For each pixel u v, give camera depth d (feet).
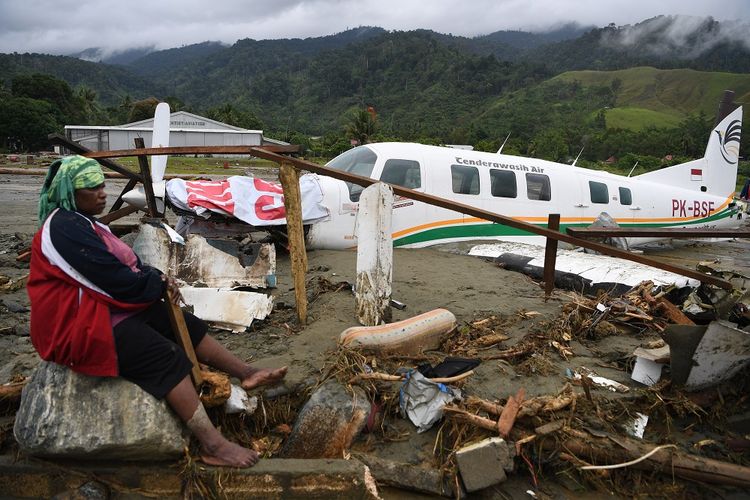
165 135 27.86
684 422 12.73
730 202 43.29
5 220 38.75
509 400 11.56
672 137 260.21
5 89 306.55
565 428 11.28
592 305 17.92
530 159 33.35
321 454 10.77
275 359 13.44
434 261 25.25
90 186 9.07
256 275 19.35
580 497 10.58
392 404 11.95
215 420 10.88
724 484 10.98
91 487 9.50
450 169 28.91
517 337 15.98
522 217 31.09
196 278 18.83
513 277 23.02
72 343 8.83
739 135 44.37
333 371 12.12
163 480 9.68
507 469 10.46
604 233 16.26
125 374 9.23
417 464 10.71
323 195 25.70
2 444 10.19
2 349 14.66
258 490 9.62
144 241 18.66
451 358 13.38
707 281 15.30
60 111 272.92
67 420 9.18
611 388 13.12
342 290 19.22
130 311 9.21
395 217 27.48
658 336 16.57
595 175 35.60
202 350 11.08
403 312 17.63
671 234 16.74
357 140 212.84
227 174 102.89
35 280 8.93
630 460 11.05
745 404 13.21
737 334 12.23
